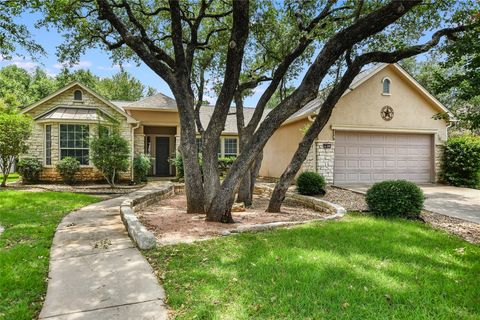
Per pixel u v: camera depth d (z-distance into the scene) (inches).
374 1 304.8
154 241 179.5
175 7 254.5
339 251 168.6
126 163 500.4
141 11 321.1
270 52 375.9
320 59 225.1
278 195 309.1
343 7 300.2
